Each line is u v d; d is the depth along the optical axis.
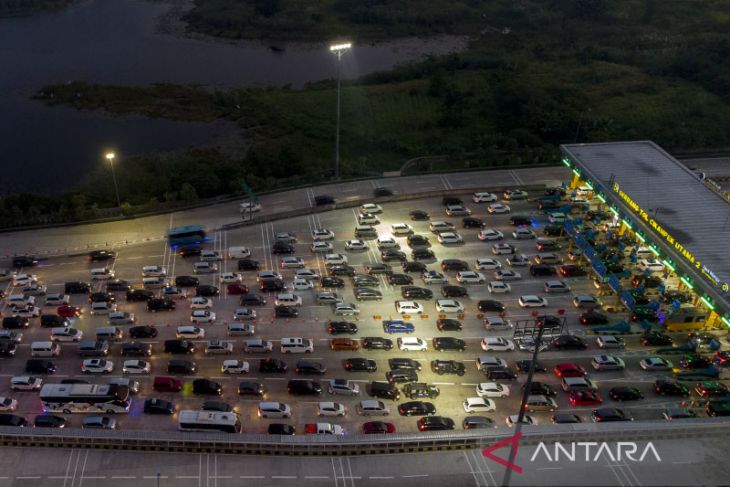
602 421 80.19
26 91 198.50
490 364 88.19
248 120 183.62
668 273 110.75
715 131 175.88
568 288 106.31
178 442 70.56
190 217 126.44
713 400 84.44
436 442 71.75
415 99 195.88
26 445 70.75
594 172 118.00
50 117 182.50
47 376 85.38
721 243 96.69
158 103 193.50
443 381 87.25
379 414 80.94
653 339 94.94
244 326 93.62
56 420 77.12
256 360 89.56
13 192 146.25
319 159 159.25
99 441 70.56
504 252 115.06
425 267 109.38
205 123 182.75
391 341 93.56
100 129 177.00
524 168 150.00
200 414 76.00
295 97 197.12
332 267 108.81
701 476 68.19
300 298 100.38
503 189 137.88
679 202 108.12
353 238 119.25
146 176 150.00
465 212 127.69
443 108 185.38
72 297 100.75
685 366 90.75
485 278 109.19
